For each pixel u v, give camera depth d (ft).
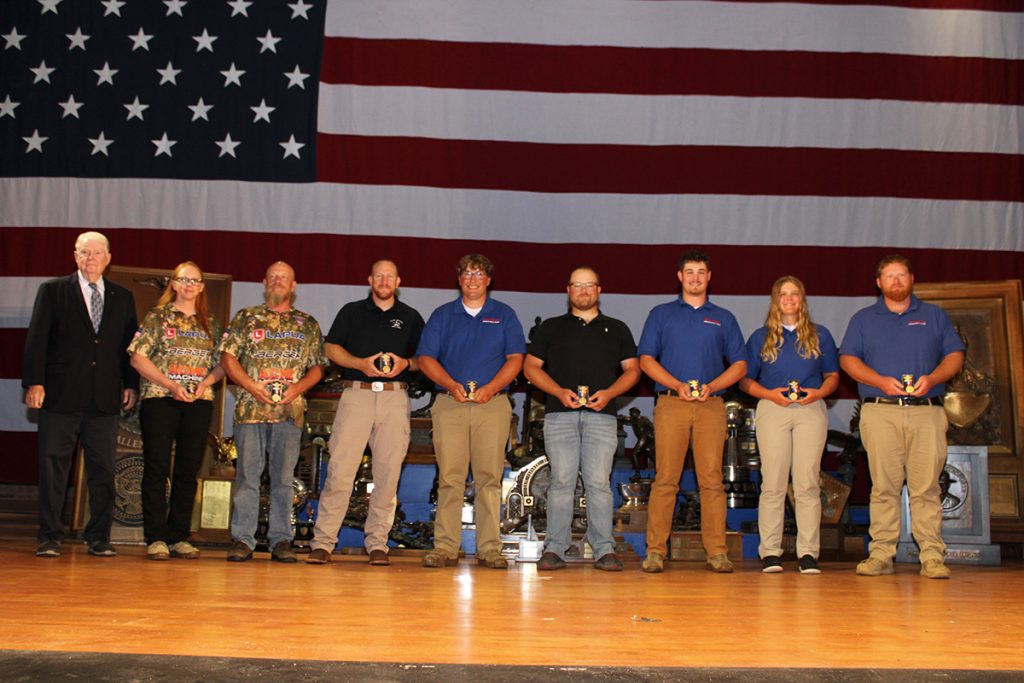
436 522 20.98
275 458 21.06
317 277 28.96
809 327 21.90
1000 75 30.12
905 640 10.30
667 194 29.50
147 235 29.04
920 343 20.89
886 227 29.50
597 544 20.80
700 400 20.75
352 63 29.91
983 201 29.71
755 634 10.66
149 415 20.81
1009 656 9.29
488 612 12.30
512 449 26.08
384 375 20.65
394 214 29.30
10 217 29.19
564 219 29.40
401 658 8.60
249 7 30.12
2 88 29.78
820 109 29.89
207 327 21.56
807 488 20.98
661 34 30.19
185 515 21.04
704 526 21.07
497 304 21.53
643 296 29.01
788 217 29.45
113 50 29.91
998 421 27.32
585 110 29.86
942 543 20.07
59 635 9.55
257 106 29.71
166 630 10.00
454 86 29.89
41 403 19.88
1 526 27.30
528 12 30.07
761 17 29.99
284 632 10.06
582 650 9.30
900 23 29.99
